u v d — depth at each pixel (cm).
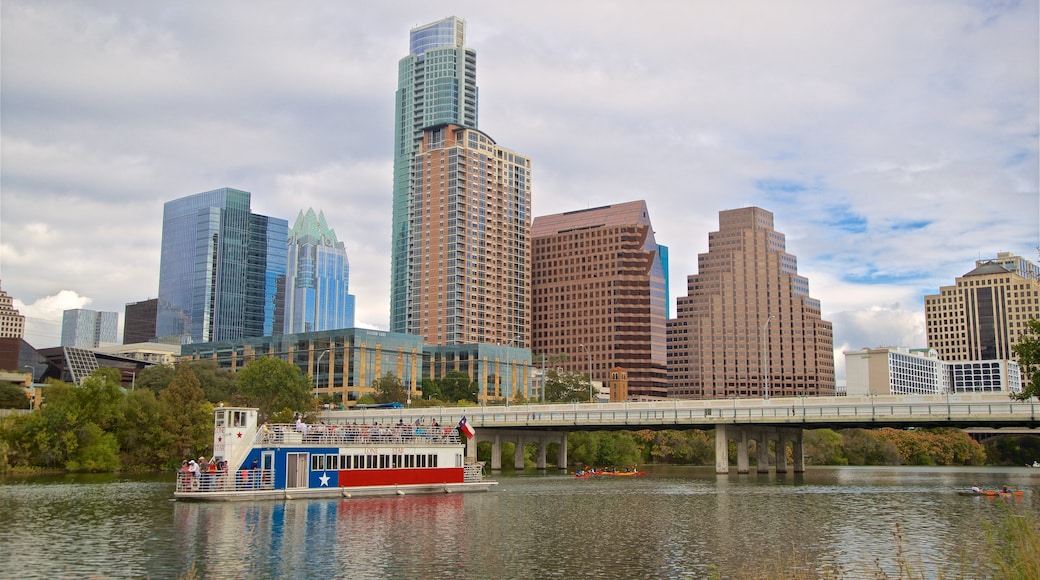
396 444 9631
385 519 7394
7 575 5062
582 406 15525
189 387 15400
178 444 14662
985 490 10881
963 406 12256
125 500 8850
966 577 4956
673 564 5453
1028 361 7262
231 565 5347
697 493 10800
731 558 5688
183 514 7606
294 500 8662
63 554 5688
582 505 9012
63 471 13850
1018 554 3819
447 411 16888
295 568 5262
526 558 5619
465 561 5500
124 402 14800
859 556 5800
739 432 15625
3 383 19575
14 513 7712
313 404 18650
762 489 11631
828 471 18812
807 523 7512
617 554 5800
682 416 14588
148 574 5081
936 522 7575
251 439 8800
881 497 10212
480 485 10481
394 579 4972
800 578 4794
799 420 13525
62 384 14688
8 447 13375
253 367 17625
